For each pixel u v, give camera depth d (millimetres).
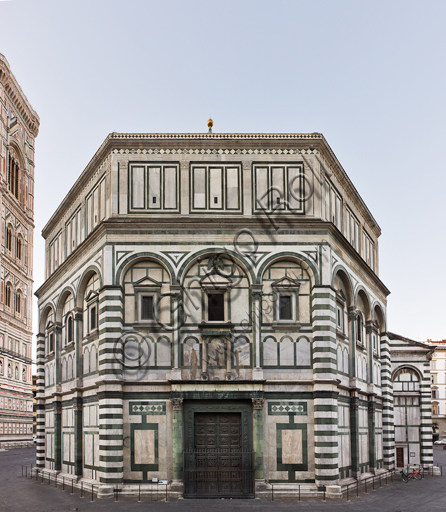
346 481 36000
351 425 38312
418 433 51250
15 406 102875
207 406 33312
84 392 37875
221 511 28219
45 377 47969
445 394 132375
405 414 51625
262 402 33250
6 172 105750
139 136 36031
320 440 32938
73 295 40625
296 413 33656
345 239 37812
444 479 44906
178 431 32781
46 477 43406
